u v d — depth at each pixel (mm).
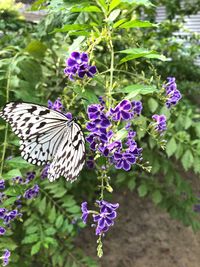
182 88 547
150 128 263
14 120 224
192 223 500
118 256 612
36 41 368
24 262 375
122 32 373
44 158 231
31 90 351
